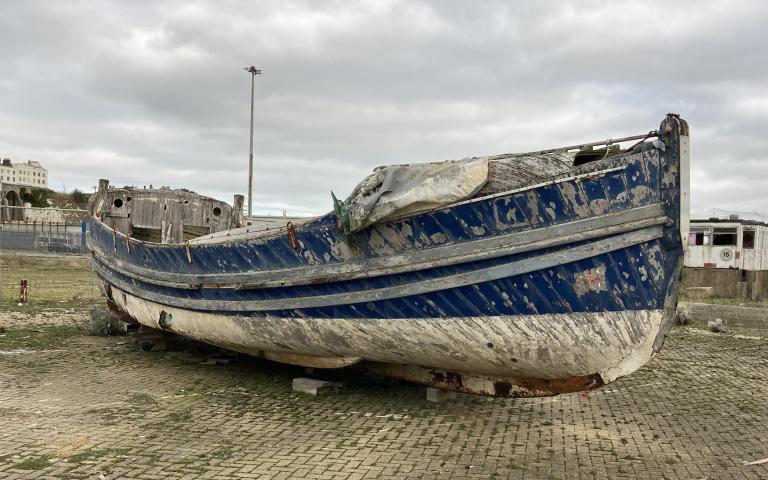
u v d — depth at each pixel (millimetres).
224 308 6863
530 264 4840
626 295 4695
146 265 8336
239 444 4836
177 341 9461
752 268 24094
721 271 22906
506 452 4855
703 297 21812
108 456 4430
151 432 5074
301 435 5133
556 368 5066
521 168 4855
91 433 4980
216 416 5652
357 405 6188
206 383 7047
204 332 7484
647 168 4562
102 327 10414
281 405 6117
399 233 5289
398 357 5844
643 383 7680
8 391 6328
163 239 11031
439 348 5453
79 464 4246
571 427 5633
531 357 5082
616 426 5699
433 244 5188
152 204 11031
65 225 39156
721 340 11555
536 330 4965
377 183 5164
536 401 6648
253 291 6445
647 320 4699
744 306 18672
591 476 4359
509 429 5512
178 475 4105
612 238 4637
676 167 4516
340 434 5188
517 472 4406
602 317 4762
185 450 4641
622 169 4586
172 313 7945
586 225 4676
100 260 10070
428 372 6117
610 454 4863
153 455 4492
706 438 5332
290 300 6113
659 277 4652
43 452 4473
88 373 7406
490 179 4914
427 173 5074
